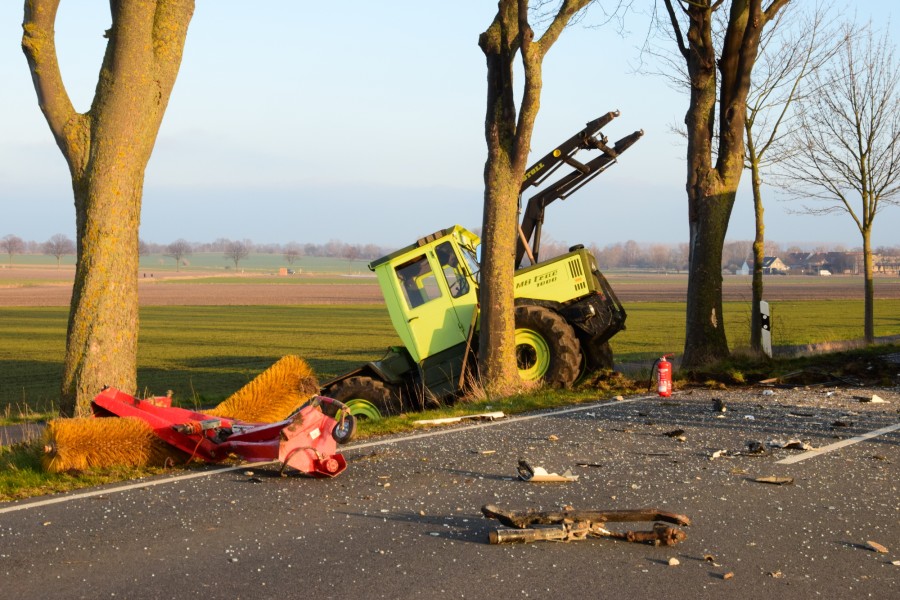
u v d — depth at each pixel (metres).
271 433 8.36
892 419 11.36
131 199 11.36
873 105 24.06
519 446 9.63
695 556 5.86
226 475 8.25
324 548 6.04
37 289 132.75
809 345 24.58
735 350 19.20
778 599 5.12
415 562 5.73
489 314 14.19
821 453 9.23
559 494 7.50
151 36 11.33
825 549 6.04
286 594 5.18
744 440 9.95
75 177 11.28
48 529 6.52
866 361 18.09
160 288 141.38
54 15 10.98
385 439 10.14
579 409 12.37
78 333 11.09
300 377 10.70
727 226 18.25
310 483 7.93
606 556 5.85
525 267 15.36
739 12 17.88
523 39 13.80
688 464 8.69
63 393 11.13
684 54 18.39
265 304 91.19
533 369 14.81
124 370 11.25
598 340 15.70
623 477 8.12
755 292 21.09
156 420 8.80
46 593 5.21
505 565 5.66
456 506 7.11
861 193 24.80
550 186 16.94
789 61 21.59
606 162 16.69
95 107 11.23
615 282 169.00
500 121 14.38
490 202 14.30
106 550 6.02
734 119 18.02
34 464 8.70
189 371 30.81
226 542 6.18
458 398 14.48
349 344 42.69
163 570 5.60
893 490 7.68
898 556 5.93
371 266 15.16
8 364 34.47
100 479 8.06
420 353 14.95
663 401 13.12
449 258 15.10
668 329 48.09
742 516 6.82
